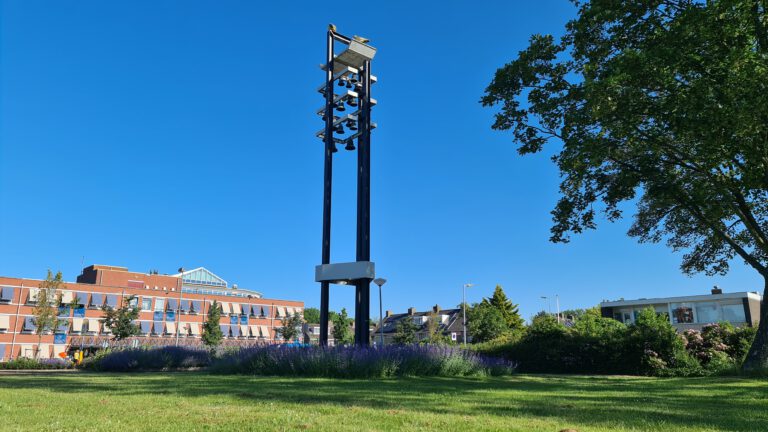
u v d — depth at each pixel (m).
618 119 16.12
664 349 20.58
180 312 88.56
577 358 22.45
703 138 15.07
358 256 17.89
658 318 28.70
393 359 14.09
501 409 6.46
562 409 6.53
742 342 21.06
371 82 19.86
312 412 5.88
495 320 67.19
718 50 14.61
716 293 51.56
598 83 15.09
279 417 5.43
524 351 23.77
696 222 20.66
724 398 8.54
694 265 21.75
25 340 72.56
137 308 64.81
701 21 14.42
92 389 9.18
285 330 84.94
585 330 26.17
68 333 75.94
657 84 15.53
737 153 16.00
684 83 15.56
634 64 15.14
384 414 5.75
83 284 80.00
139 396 7.78
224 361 16.41
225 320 93.12
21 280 73.56
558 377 16.95
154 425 4.99
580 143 16.92
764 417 5.95
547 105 17.97
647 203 21.30
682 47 14.77
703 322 50.69
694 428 5.11
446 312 88.06
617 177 18.59
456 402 7.18
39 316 50.44
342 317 82.38
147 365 20.20
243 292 116.38
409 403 6.95
